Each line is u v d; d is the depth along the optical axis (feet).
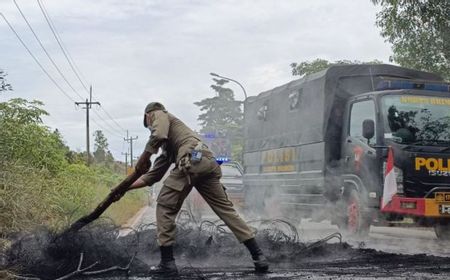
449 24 50.67
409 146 32.48
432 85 36.11
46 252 17.63
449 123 33.71
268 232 22.77
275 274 17.01
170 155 18.63
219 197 18.29
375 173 33.22
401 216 32.81
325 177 37.76
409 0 50.96
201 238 21.42
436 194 31.76
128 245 20.11
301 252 20.89
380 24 54.13
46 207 30.09
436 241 33.04
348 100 36.94
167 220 17.66
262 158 49.03
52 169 41.86
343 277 16.30
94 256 17.67
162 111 18.48
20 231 23.25
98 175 74.54
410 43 53.78
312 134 39.75
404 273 17.11
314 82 39.78
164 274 17.16
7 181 27.12
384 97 33.71
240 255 20.30
